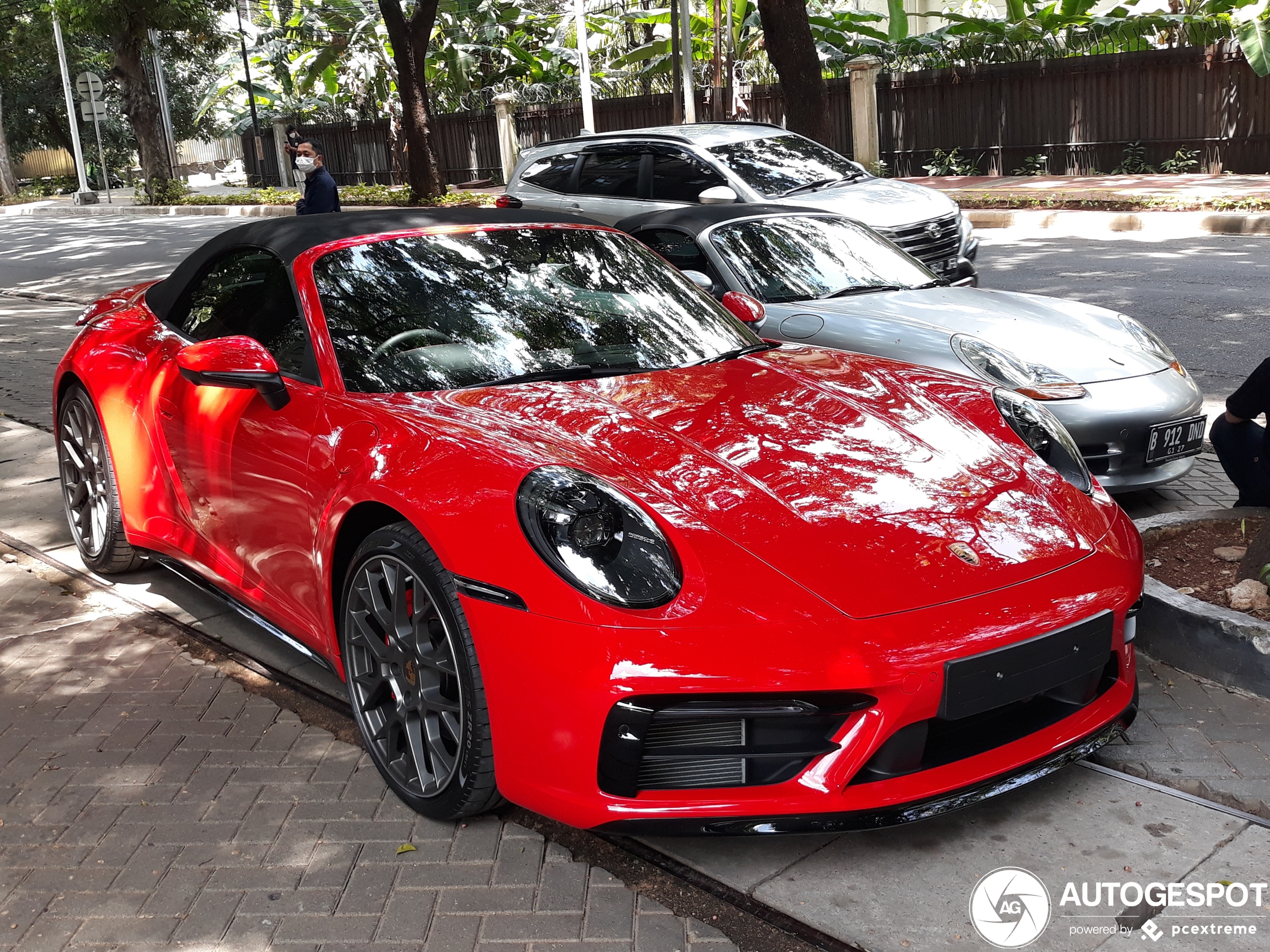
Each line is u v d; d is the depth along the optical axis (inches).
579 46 962.1
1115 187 690.8
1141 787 113.0
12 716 135.9
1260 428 166.9
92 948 94.6
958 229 381.1
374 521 117.2
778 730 95.9
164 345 157.6
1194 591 143.6
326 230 146.2
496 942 93.5
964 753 101.1
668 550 97.3
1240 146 730.2
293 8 1366.9
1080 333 204.2
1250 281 406.3
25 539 196.7
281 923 97.0
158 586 175.5
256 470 131.3
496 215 157.1
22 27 1528.1
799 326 212.7
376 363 126.3
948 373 142.7
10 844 110.0
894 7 987.9
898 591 96.7
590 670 93.0
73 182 1831.9
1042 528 108.4
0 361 356.8
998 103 842.8
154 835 110.7
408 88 930.1
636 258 156.9
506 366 128.6
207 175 2005.4
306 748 127.1
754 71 1027.3
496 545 99.0
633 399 122.4
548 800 99.0
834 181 394.9
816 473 109.0
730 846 105.8
